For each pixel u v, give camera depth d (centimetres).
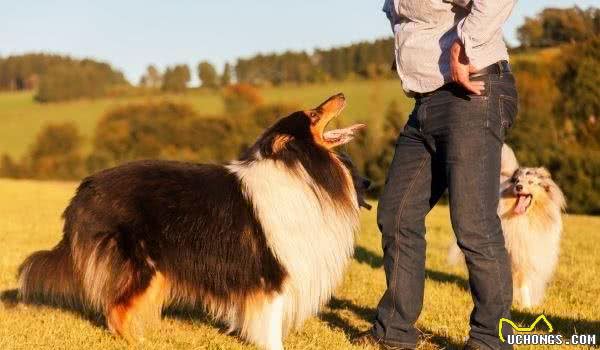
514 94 454
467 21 422
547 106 3581
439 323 613
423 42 457
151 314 541
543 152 2786
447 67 449
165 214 525
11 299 684
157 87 7481
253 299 498
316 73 6350
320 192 496
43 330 571
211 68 7281
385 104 4575
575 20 4200
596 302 710
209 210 514
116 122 4669
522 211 695
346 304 698
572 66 3725
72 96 6950
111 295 530
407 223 496
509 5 420
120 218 532
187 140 4531
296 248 486
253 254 493
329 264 502
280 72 6612
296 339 549
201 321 612
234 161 541
